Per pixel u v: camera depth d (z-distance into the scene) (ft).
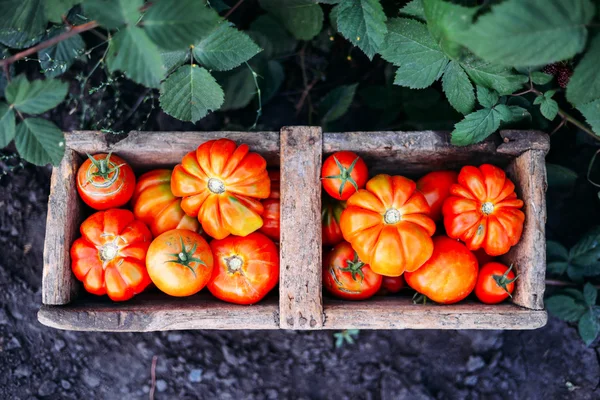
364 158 2.55
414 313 2.39
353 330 3.12
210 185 2.37
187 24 2.03
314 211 2.40
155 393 3.12
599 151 2.87
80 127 3.15
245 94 3.05
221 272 2.44
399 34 2.44
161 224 2.51
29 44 2.67
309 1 2.81
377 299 2.53
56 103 2.16
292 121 3.24
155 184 2.54
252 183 2.39
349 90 3.04
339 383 3.14
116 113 3.16
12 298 3.12
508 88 2.45
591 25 1.90
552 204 3.14
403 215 2.36
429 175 2.60
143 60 2.03
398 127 3.02
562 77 2.56
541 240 2.41
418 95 2.98
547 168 2.95
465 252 2.43
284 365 3.13
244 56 2.46
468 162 2.58
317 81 3.26
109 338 3.13
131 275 2.40
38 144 2.22
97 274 2.40
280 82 3.13
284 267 2.39
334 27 2.97
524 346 3.13
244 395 3.12
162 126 3.16
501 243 2.41
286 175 2.41
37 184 3.15
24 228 3.14
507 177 2.60
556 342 3.13
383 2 2.71
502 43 1.87
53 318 2.38
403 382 3.09
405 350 3.13
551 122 3.03
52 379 3.12
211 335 3.13
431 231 2.38
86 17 2.65
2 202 3.13
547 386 3.13
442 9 2.12
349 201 2.41
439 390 3.11
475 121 2.42
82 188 2.42
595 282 3.10
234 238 2.46
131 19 1.99
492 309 2.42
